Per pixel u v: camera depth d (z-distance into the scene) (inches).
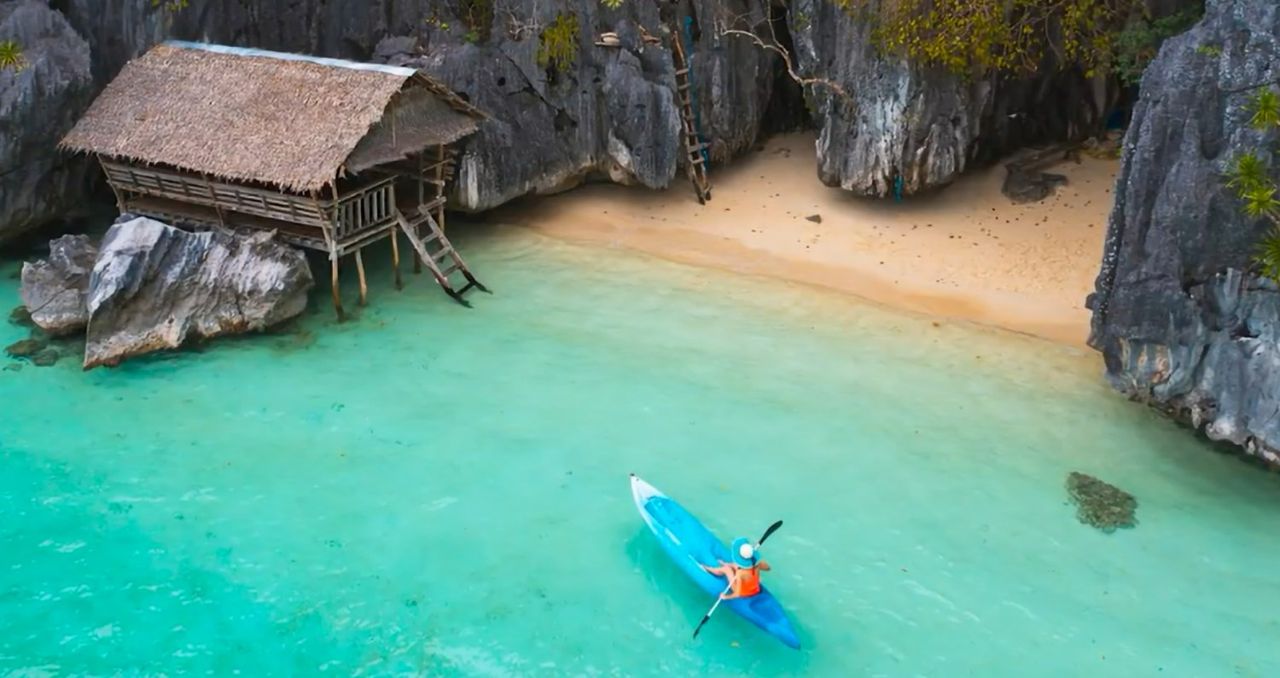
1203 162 773.3
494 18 1178.6
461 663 663.1
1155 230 797.9
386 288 1075.3
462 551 746.2
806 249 1147.3
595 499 794.8
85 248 994.7
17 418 866.1
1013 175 1214.3
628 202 1250.6
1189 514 784.3
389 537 756.6
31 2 1085.1
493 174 1158.3
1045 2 1102.4
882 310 1035.3
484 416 882.1
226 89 985.5
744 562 661.9
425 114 1009.5
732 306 1047.0
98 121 1001.5
